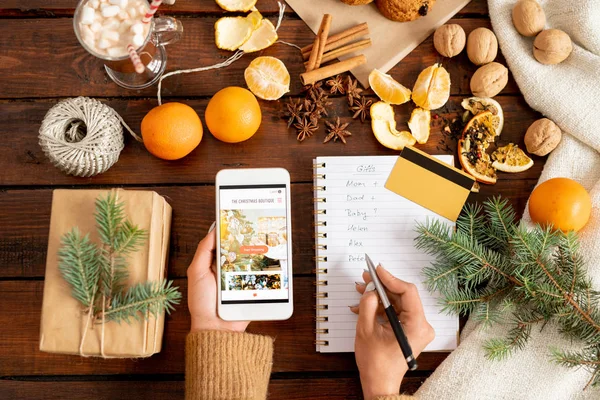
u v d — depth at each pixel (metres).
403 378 0.94
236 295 0.85
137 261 0.83
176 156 0.91
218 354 0.81
